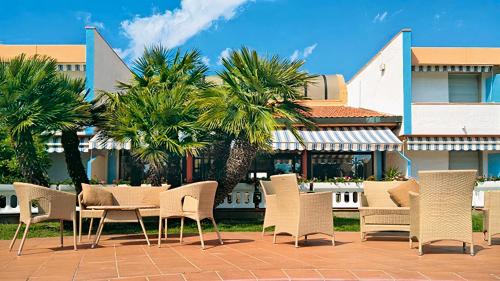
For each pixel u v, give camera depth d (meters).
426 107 23.06
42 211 11.31
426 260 8.13
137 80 17.02
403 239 11.34
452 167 24.92
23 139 14.02
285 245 10.32
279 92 15.55
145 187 12.40
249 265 7.65
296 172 24.00
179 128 15.13
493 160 24.47
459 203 8.71
